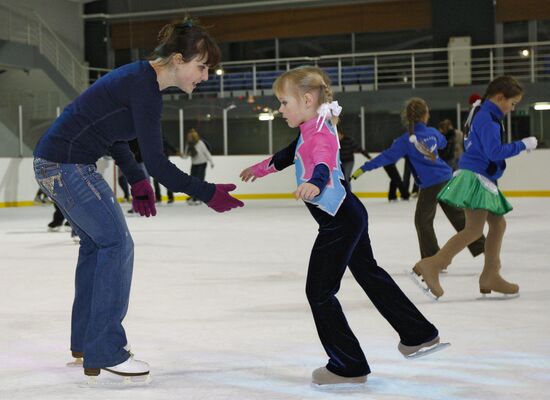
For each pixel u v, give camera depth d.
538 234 9.66
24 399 2.95
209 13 27.14
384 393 2.94
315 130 3.01
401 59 25.78
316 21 26.31
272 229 11.34
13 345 3.92
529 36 24.50
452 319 4.41
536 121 20.78
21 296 5.52
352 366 3.01
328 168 2.94
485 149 4.80
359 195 20.80
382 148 22.14
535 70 22.00
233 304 5.05
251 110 22.64
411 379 3.13
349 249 3.04
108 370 3.12
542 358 3.46
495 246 5.06
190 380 3.18
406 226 11.19
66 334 4.19
